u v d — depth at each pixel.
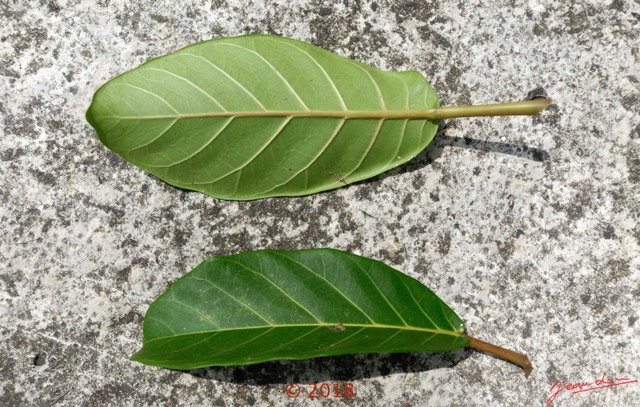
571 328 0.39
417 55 0.40
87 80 0.39
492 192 0.39
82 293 0.39
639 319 0.39
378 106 0.37
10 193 0.39
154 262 0.39
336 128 0.37
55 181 0.39
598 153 0.39
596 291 0.39
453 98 0.40
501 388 0.39
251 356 0.34
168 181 0.37
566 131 0.39
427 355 0.39
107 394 0.39
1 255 0.39
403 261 0.39
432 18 0.40
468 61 0.40
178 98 0.35
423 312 0.36
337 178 0.38
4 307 0.39
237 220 0.39
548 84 0.40
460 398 0.39
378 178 0.39
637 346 0.39
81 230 0.39
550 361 0.39
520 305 0.39
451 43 0.40
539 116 0.39
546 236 0.39
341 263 0.36
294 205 0.39
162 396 0.39
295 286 0.36
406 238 0.39
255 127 0.36
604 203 0.39
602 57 0.40
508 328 0.39
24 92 0.39
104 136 0.35
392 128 0.37
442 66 0.40
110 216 0.39
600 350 0.39
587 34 0.39
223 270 0.36
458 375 0.39
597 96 0.39
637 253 0.39
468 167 0.39
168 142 0.36
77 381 0.39
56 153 0.39
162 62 0.36
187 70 0.36
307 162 0.37
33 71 0.39
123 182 0.39
